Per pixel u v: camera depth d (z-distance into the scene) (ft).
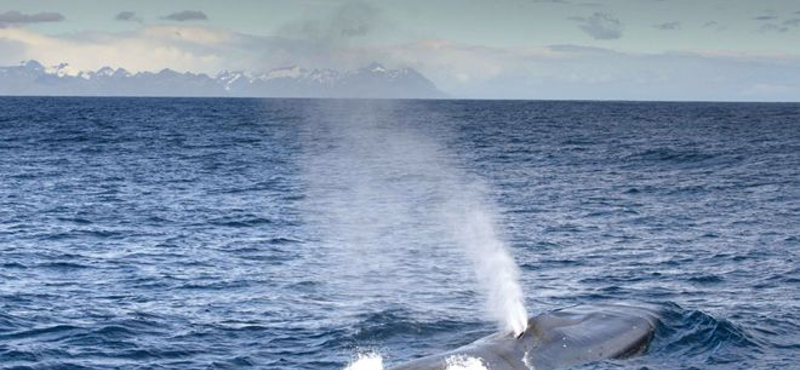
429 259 178.09
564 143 544.21
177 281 152.25
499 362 95.14
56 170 350.23
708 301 139.44
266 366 104.53
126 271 160.04
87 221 220.43
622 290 148.77
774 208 253.03
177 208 247.70
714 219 232.32
